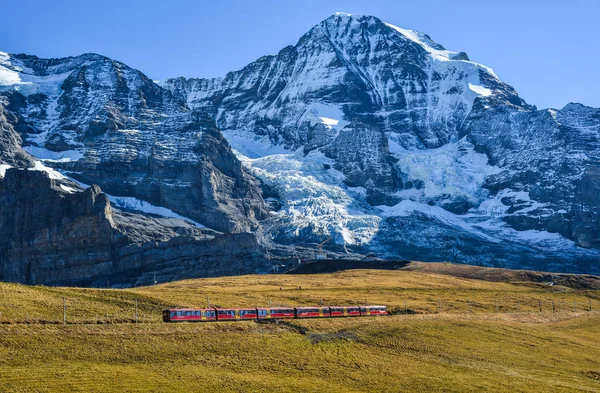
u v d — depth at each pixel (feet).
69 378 443.32
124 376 454.81
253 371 488.44
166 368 476.95
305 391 458.91
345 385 477.36
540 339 638.53
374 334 588.50
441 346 577.02
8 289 604.90
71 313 574.97
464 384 492.13
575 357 593.42
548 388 496.64
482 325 655.35
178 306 644.69
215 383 457.27
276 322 598.34
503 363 555.28
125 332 527.81
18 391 418.10
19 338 493.36
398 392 472.85
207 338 536.83
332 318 635.25
